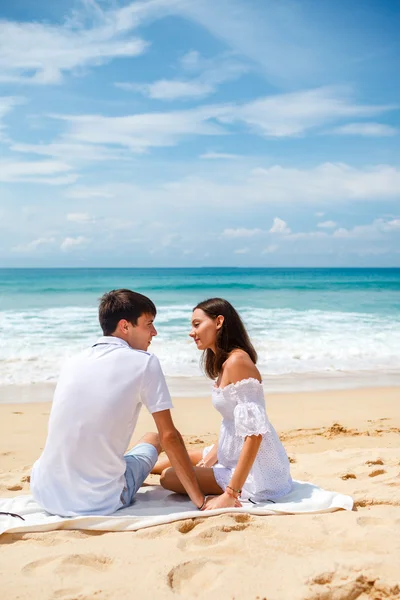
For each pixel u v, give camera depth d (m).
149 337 3.77
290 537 3.12
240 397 3.62
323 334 15.61
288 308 26.12
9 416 7.57
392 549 2.97
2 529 3.20
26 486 4.40
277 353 12.75
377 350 13.27
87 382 3.45
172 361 11.57
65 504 3.42
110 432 3.40
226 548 2.98
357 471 4.66
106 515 3.41
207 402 8.55
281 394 9.15
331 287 48.75
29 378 10.11
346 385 9.92
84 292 37.53
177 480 3.84
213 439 6.48
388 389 9.62
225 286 48.97
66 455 3.41
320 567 2.73
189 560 2.81
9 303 28.17
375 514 3.47
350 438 6.45
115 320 3.66
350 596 2.50
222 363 3.77
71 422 3.41
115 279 62.62
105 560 2.88
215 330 3.79
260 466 3.72
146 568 2.77
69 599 2.46
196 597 2.52
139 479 3.74
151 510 3.52
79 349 12.78
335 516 3.46
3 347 12.91
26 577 2.69
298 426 7.14
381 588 2.53
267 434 3.71
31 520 3.32
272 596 2.50
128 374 3.46
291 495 3.76
